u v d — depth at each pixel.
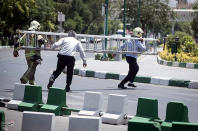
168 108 16.88
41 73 39.66
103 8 63.81
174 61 53.22
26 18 99.94
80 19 140.88
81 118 13.86
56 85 31.20
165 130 15.99
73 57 26.91
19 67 45.12
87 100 18.83
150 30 122.06
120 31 112.12
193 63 49.91
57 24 128.88
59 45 26.77
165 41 74.25
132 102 24.69
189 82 33.59
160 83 34.59
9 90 27.25
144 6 112.75
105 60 57.22
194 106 24.66
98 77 37.84
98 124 13.79
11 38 101.94
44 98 24.55
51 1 112.94
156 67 48.56
